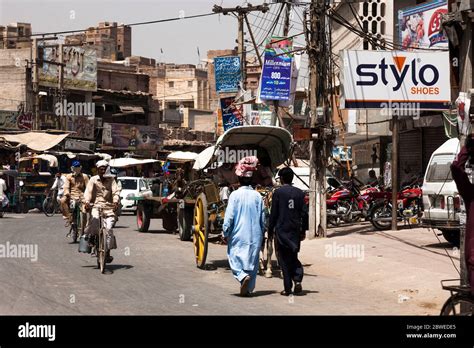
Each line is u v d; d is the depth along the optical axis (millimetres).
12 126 47125
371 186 26812
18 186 34312
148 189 35719
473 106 9117
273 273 14625
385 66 20703
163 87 86750
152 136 61844
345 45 41312
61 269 13945
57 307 10070
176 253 17641
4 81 51062
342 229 22969
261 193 14422
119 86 61812
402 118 28188
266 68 26594
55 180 31609
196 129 80500
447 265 14375
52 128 51406
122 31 89375
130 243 19906
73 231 18938
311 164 20453
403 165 30609
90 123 55625
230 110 36906
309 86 20562
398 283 12906
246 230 11594
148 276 13469
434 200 17141
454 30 9359
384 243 18391
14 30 66500
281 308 10523
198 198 15188
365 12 38094
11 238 19688
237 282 13109
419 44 28219
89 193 13859
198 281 13086
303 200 11781
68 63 53781
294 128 20000
